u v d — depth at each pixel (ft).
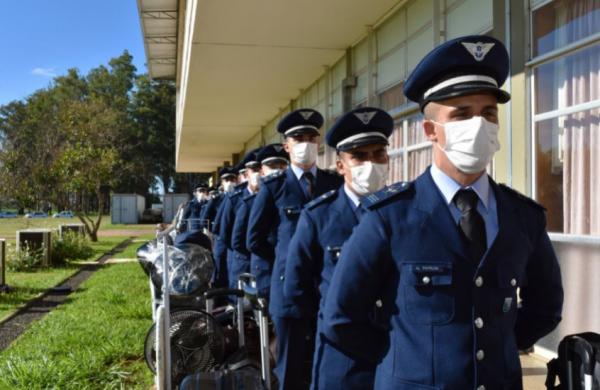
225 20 26.55
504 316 5.55
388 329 5.77
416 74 5.98
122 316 22.86
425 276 5.45
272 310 11.96
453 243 5.53
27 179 66.33
